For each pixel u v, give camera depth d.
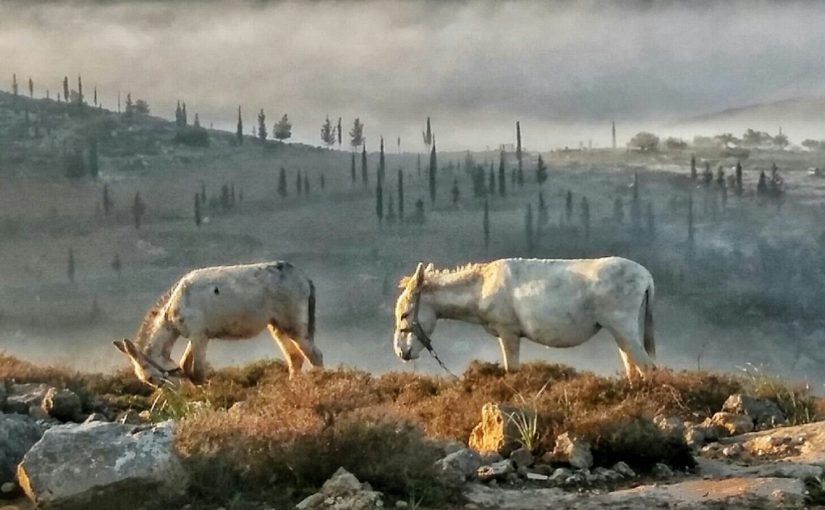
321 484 8.05
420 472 8.20
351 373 14.26
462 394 12.59
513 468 8.98
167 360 16.61
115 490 7.13
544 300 13.80
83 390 14.10
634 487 8.62
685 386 12.62
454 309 14.70
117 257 152.12
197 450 7.92
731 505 7.84
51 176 194.38
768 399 12.58
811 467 9.08
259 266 17.20
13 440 8.27
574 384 12.20
